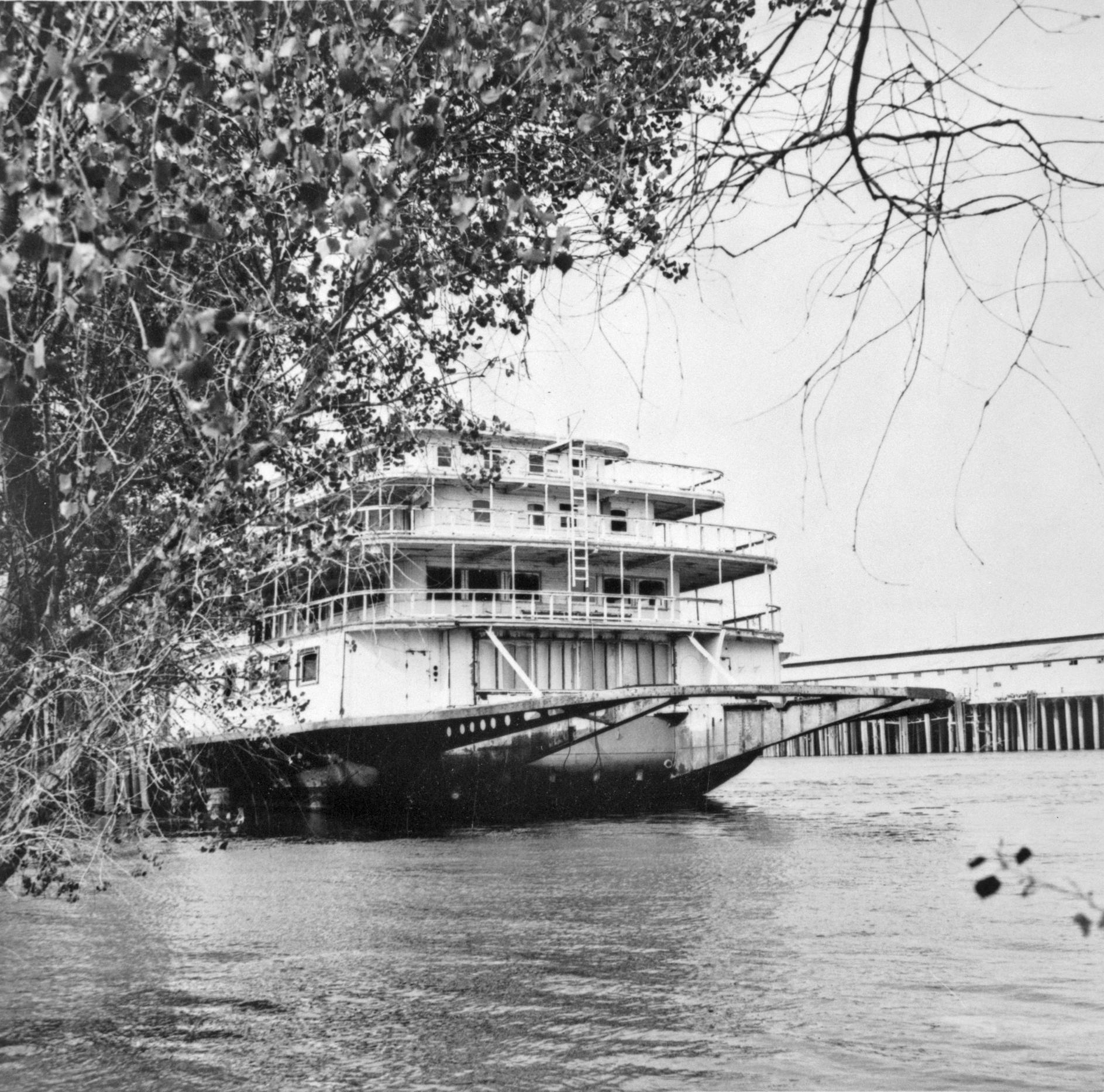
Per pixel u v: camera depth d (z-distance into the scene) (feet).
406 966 36.65
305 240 20.99
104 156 14.33
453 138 19.62
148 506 25.55
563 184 19.63
